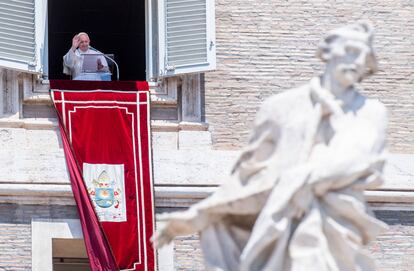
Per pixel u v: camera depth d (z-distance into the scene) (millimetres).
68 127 32531
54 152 32469
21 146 32500
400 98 33281
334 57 18734
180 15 32906
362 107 18734
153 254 32156
